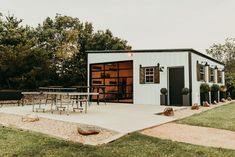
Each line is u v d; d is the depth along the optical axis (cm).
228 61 3619
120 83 1842
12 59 1855
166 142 593
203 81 1791
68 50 2461
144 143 583
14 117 912
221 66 2378
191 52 1576
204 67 1820
